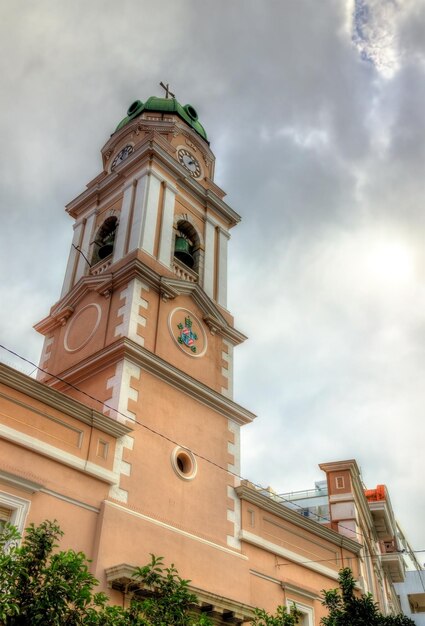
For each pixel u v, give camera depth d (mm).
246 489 21062
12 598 10148
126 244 23484
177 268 24047
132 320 20641
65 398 16641
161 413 19734
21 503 14703
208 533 19172
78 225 27188
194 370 22062
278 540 21906
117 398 18719
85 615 11312
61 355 22438
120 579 15250
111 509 16469
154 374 20234
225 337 24359
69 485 16031
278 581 21062
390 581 39156
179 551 17766
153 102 30422
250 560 20359
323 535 24328
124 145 28922
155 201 24719
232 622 17891
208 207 27547
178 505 18672
